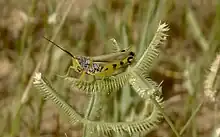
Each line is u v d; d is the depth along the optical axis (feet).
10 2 1.91
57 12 1.39
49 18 1.39
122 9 1.69
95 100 0.86
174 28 1.80
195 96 1.32
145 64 0.79
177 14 1.82
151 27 1.26
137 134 1.01
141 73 0.79
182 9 1.79
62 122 1.50
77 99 1.49
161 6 1.31
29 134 1.42
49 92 0.81
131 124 0.81
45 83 0.81
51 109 1.59
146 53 0.79
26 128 1.46
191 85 1.39
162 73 1.71
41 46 1.73
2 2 1.92
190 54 1.76
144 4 1.52
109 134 0.90
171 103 1.64
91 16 1.74
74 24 1.84
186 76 1.43
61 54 1.51
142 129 0.81
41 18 1.75
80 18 1.86
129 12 1.50
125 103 1.21
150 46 0.79
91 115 0.85
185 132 1.34
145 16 1.43
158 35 0.79
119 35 1.43
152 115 0.80
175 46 1.77
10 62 1.86
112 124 0.82
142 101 1.23
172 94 1.69
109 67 0.79
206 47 1.58
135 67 0.79
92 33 1.74
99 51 1.70
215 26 1.44
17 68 1.63
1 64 1.85
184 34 1.77
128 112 1.21
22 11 1.56
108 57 0.79
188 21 1.73
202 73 1.37
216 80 0.95
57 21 1.51
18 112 1.32
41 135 1.59
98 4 1.67
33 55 1.60
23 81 1.43
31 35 1.62
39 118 1.39
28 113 1.45
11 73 1.79
